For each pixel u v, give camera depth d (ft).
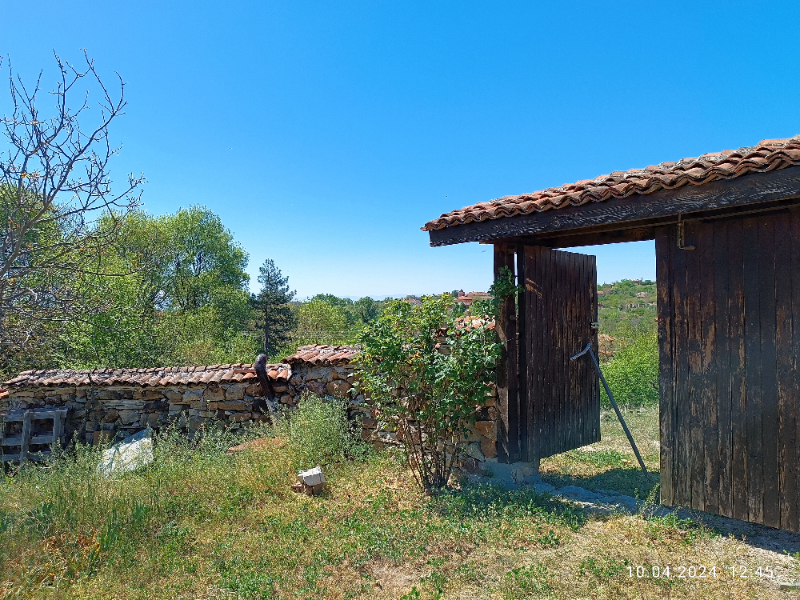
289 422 23.62
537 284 18.95
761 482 12.51
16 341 14.20
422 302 18.67
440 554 13.03
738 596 10.77
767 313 12.50
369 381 18.80
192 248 103.91
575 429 20.79
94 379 28.27
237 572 12.42
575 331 20.99
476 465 19.20
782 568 12.01
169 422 27.50
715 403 13.37
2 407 28.76
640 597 10.80
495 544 13.46
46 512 14.82
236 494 17.54
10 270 13.67
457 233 17.76
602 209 14.03
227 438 25.44
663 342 14.38
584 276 21.70
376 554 13.10
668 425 14.26
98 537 14.03
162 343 44.14
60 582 11.89
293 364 26.03
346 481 19.21
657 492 17.51
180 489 18.28
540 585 11.25
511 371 18.22
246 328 108.88
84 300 15.70
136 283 39.09
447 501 16.16
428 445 18.17
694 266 13.82
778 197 11.04
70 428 28.25
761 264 12.64
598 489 18.62
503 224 16.42
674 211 12.65
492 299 18.02
